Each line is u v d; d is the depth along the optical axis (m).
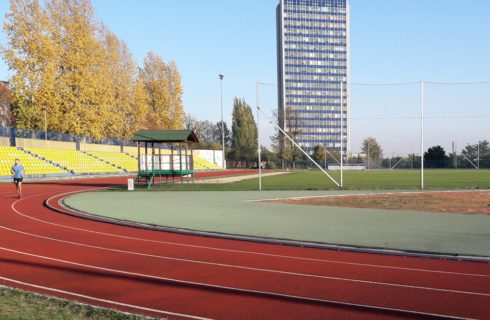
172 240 11.71
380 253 9.84
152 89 75.75
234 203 20.61
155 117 75.44
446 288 7.06
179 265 8.82
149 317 5.54
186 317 5.82
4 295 6.36
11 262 9.11
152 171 33.03
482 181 37.91
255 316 5.84
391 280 7.57
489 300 6.43
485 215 15.66
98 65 56.72
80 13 53.81
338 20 170.50
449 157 83.12
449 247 10.20
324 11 169.50
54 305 5.92
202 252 10.10
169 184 35.81
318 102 167.75
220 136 159.25
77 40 53.03
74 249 10.51
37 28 48.50
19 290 6.67
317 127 166.62
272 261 9.14
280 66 170.12
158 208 18.81
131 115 68.50
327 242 10.95
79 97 53.12
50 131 50.62
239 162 107.00
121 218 15.71
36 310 5.65
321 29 169.25
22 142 45.94
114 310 5.79
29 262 9.11
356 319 5.71
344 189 28.62
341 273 8.10
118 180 44.16
